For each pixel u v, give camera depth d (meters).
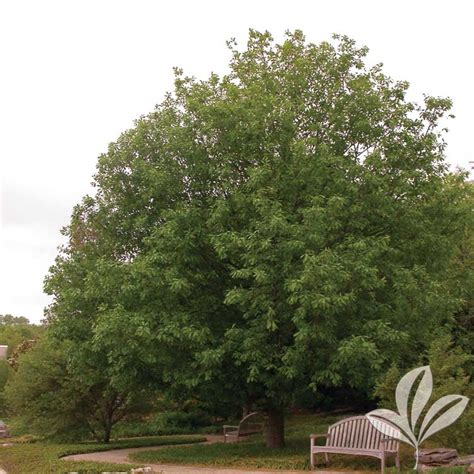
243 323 15.05
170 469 13.41
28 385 22.06
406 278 14.24
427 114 16.69
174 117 17.09
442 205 16.59
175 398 16.16
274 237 13.65
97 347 14.95
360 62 17.09
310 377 14.38
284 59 17.56
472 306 21.05
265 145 15.22
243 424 18.66
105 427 22.64
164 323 13.90
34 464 14.98
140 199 16.61
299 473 12.07
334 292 12.59
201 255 15.27
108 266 15.12
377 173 15.66
